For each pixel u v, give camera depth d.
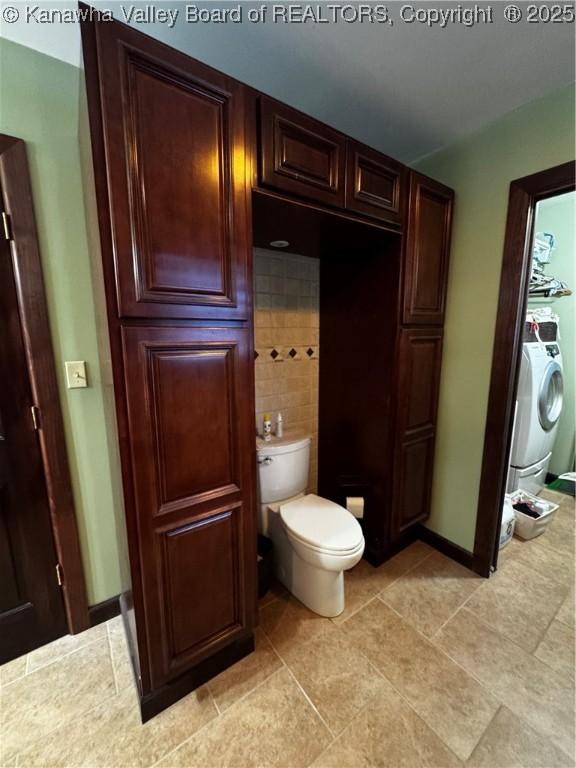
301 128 1.20
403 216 1.62
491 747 1.08
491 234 1.70
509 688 1.26
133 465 1.00
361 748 1.08
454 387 1.93
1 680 1.31
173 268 0.99
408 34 1.14
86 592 1.54
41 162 1.26
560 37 1.15
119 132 0.87
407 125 1.67
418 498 2.02
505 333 1.68
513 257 1.62
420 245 1.71
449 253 1.87
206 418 1.12
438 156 1.87
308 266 2.15
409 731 1.12
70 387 1.41
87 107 0.84
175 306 1.01
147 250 0.94
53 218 1.30
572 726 1.14
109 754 1.07
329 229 1.53
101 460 1.51
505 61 1.26
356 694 1.24
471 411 1.86
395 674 1.32
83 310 1.40
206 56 1.24
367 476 1.97
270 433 2.01
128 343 0.94
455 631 1.51
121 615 1.61
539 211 2.84
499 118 1.61
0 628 1.36
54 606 1.47
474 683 1.28
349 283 1.97
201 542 1.17
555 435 2.81
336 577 1.57
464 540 1.96
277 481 1.85
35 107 1.23
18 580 1.39
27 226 1.25
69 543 1.47
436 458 2.06
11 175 1.20
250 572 1.31
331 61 1.26
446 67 1.30
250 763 1.05
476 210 1.74
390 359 1.76
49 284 1.32
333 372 2.16
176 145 0.96
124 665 1.38
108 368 1.00
